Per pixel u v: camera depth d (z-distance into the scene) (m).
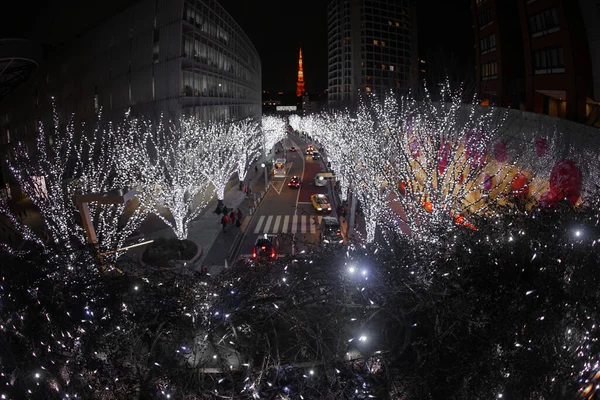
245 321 5.38
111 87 36.25
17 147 35.88
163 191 23.41
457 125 21.31
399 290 5.25
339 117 39.56
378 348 4.95
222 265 20.38
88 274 6.50
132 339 5.02
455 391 4.48
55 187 26.19
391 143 17.42
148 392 4.54
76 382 4.66
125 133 32.00
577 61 22.28
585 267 5.21
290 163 63.25
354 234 23.11
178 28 32.47
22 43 27.47
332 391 4.47
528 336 4.61
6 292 5.83
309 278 5.64
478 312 5.01
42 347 5.00
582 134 13.48
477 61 33.19
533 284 5.26
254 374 4.77
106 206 23.27
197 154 28.39
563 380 4.48
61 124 38.00
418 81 129.62
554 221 6.27
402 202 13.70
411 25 130.12
